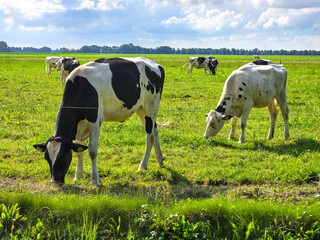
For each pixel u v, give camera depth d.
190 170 8.05
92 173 6.96
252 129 11.89
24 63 49.56
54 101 16.48
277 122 12.69
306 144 9.84
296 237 5.23
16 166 7.93
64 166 6.46
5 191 6.32
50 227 5.29
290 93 19.52
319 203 5.83
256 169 8.09
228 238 5.31
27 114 13.18
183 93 19.27
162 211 5.49
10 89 19.81
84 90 6.80
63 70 23.30
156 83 8.24
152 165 8.40
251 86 10.38
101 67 7.19
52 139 6.38
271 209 5.52
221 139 10.57
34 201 5.57
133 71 7.64
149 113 8.18
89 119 6.90
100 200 5.63
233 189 6.91
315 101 17.02
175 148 9.70
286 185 7.25
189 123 12.59
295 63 60.84
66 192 6.38
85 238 5.17
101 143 9.91
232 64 54.56
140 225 5.35
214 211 5.53
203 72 36.97
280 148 9.68
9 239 5.11
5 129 10.90
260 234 5.29
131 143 10.10
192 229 5.22
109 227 5.36
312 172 7.61
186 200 6.04
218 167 8.20
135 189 6.92
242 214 5.49
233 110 10.64
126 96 7.43
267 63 11.53
